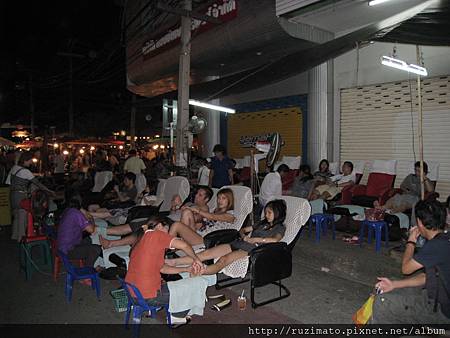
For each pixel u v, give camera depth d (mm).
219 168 8625
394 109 8852
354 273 5680
